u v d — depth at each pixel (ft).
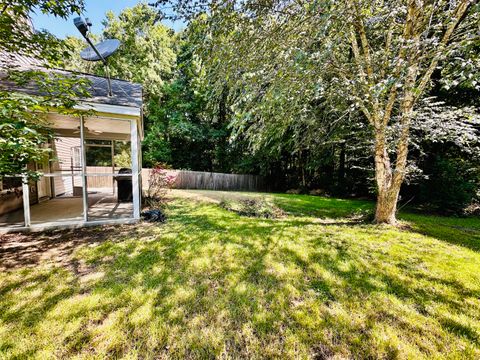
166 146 50.55
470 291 7.66
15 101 7.34
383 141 14.20
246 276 8.57
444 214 20.62
